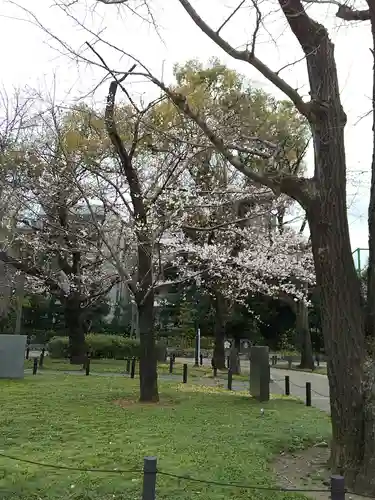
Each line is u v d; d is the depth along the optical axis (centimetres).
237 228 1977
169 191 1499
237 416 1041
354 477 586
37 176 1781
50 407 1080
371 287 633
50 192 1672
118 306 4072
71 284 2167
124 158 1263
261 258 2103
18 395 1252
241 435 841
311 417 1071
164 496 531
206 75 1542
